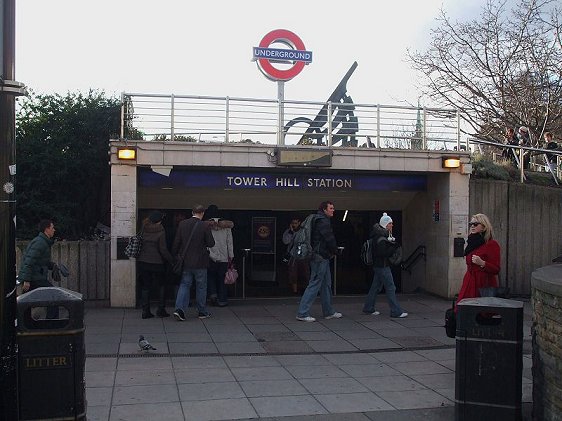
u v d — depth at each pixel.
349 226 14.17
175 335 8.70
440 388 6.33
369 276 14.17
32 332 4.24
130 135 11.52
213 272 11.37
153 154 10.98
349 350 8.09
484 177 13.70
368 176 12.64
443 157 12.16
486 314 5.53
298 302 11.99
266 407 5.60
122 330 8.96
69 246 10.83
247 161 11.34
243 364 7.22
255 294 13.38
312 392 6.11
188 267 9.76
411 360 7.59
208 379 6.52
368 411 5.54
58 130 13.55
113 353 7.57
